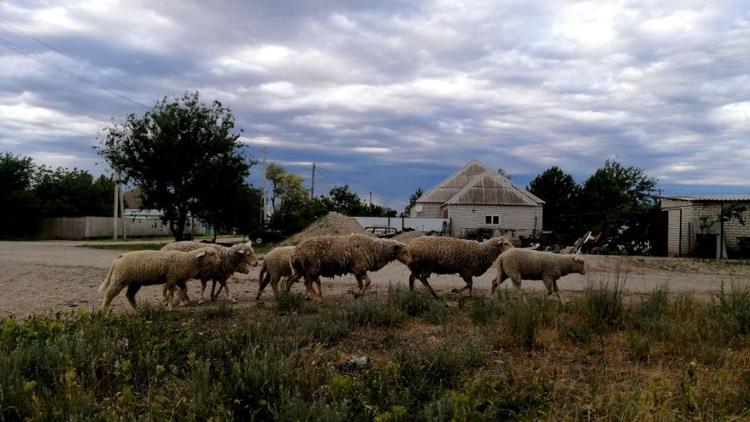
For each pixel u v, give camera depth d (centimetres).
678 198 3231
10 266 1977
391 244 1144
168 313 939
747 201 3058
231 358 574
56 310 1016
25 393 479
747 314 770
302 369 553
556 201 6400
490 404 477
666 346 699
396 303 951
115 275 981
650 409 439
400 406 426
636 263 2327
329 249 1097
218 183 3481
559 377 574
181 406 467
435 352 618
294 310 969
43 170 6072
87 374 554
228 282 1554
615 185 6188
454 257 1155
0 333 663
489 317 852
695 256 3091
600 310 842
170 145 3275
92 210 6391
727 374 529
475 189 4853
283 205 5794
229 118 3500
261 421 461
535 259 1099
